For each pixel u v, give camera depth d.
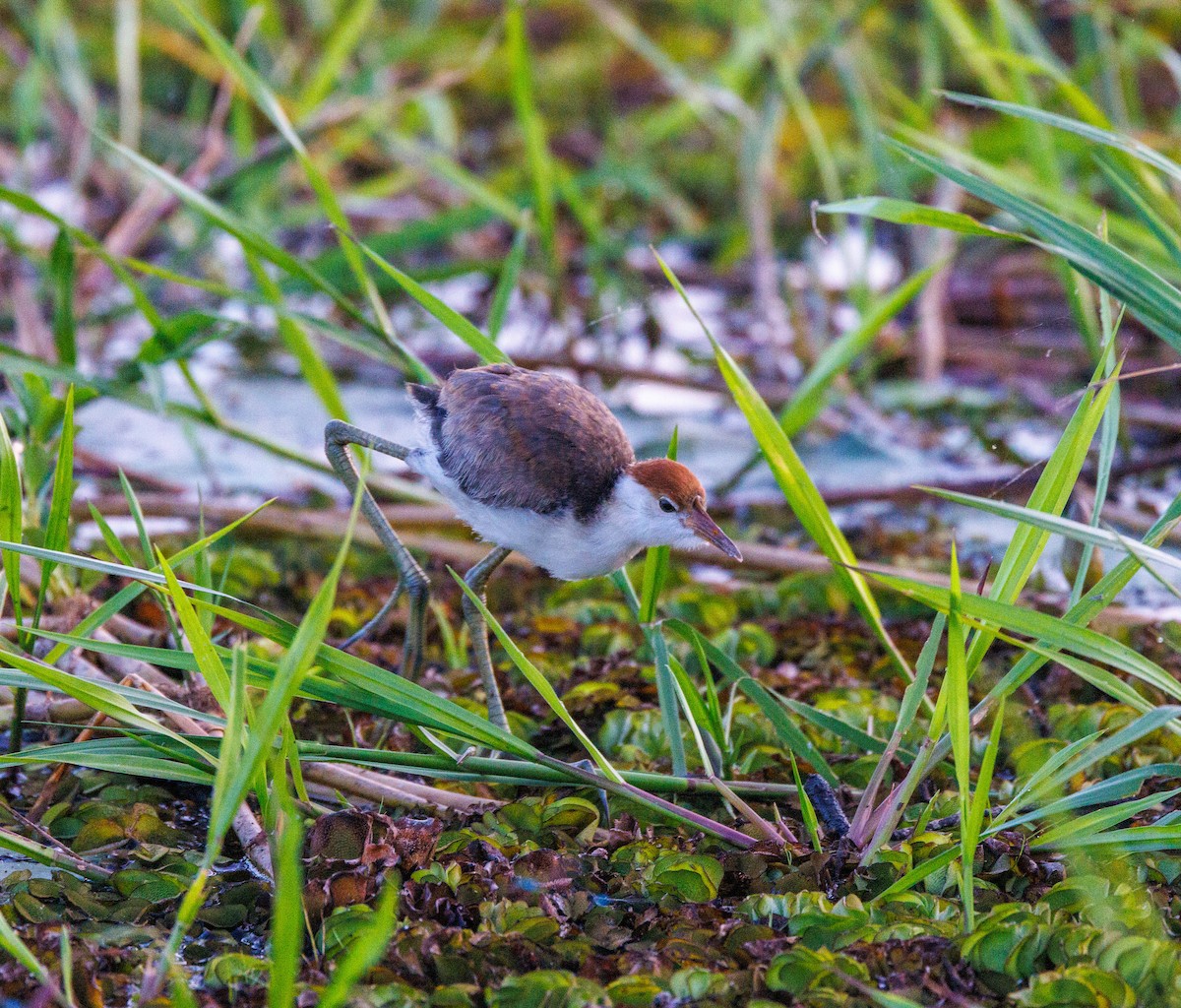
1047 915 5.95
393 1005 5.43
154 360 9.93
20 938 5.92
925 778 7.45
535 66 20.20
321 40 17.25
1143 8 14.92
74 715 7.64
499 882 6.24
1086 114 8.60
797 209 17.41
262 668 6.21
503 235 17.70
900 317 16.17
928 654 6.62
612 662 8.74
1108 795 6.12
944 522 11.80
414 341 15.52
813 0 16.70
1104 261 6.73
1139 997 5.56
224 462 12.71
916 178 14.73
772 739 7.91
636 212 18.08
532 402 7.41
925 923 5.91
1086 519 9.35
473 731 6.36
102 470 11.89
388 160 17.88
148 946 6.06
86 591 9.27
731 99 15.05
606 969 5.74
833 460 13.14
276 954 4.74
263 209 16.00
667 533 7.38
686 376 14.37
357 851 6.36
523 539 7.45
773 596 10.05
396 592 7.90
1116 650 5.82
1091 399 6.59
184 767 6.34
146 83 18.95
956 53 18.36
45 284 13.86
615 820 6.96
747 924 5.93
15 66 18.61
